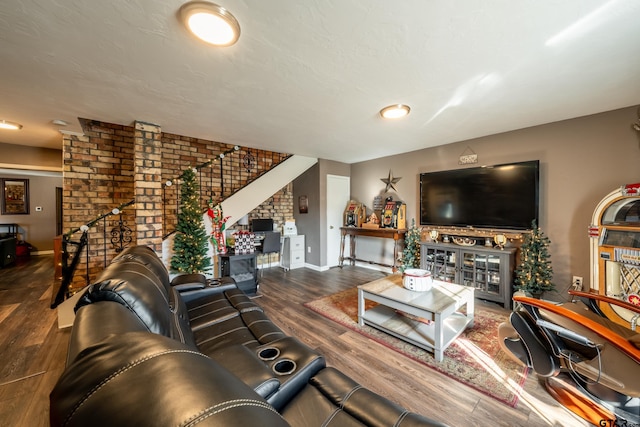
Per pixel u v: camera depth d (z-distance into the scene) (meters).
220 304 2.08
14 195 6.09
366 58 1.67
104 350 0.51
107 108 2.46
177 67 1.76
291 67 1.77
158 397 0.39
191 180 3.53
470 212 3.61
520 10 1.25
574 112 2.62
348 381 1.12
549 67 1.77
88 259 3.12
